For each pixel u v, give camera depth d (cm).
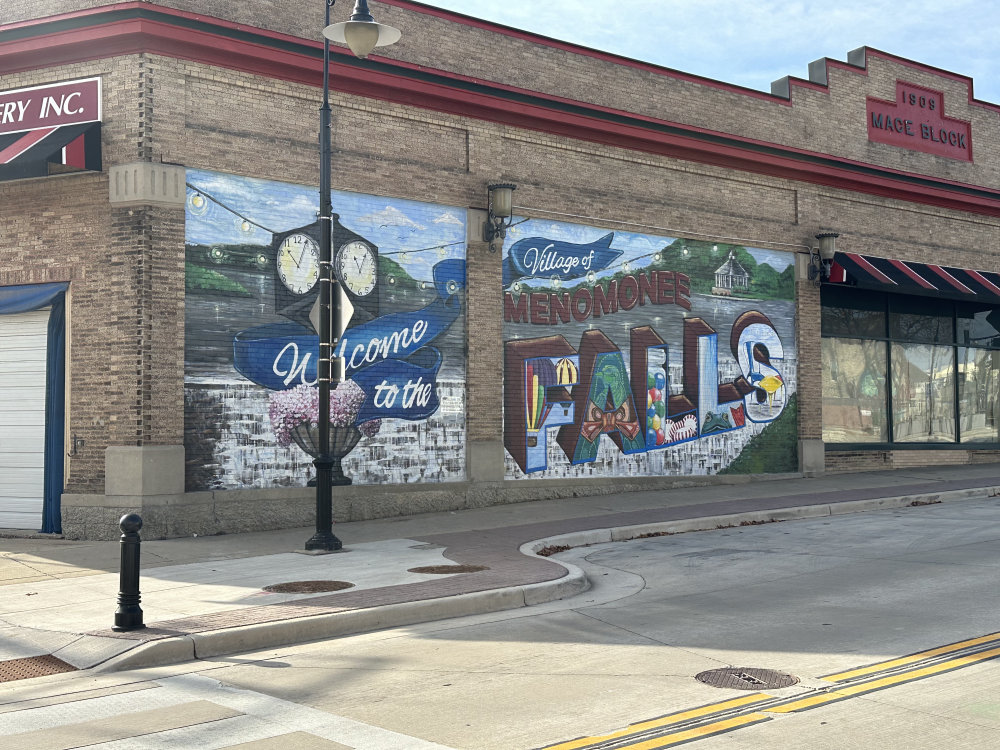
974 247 2627
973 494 1942
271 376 1584
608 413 1970
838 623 875
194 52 1513
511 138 1867
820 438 2258
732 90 2191
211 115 1537
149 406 1450
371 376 1694
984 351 2666
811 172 2262
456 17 1811
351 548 1364
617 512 1697
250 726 626
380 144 1709
